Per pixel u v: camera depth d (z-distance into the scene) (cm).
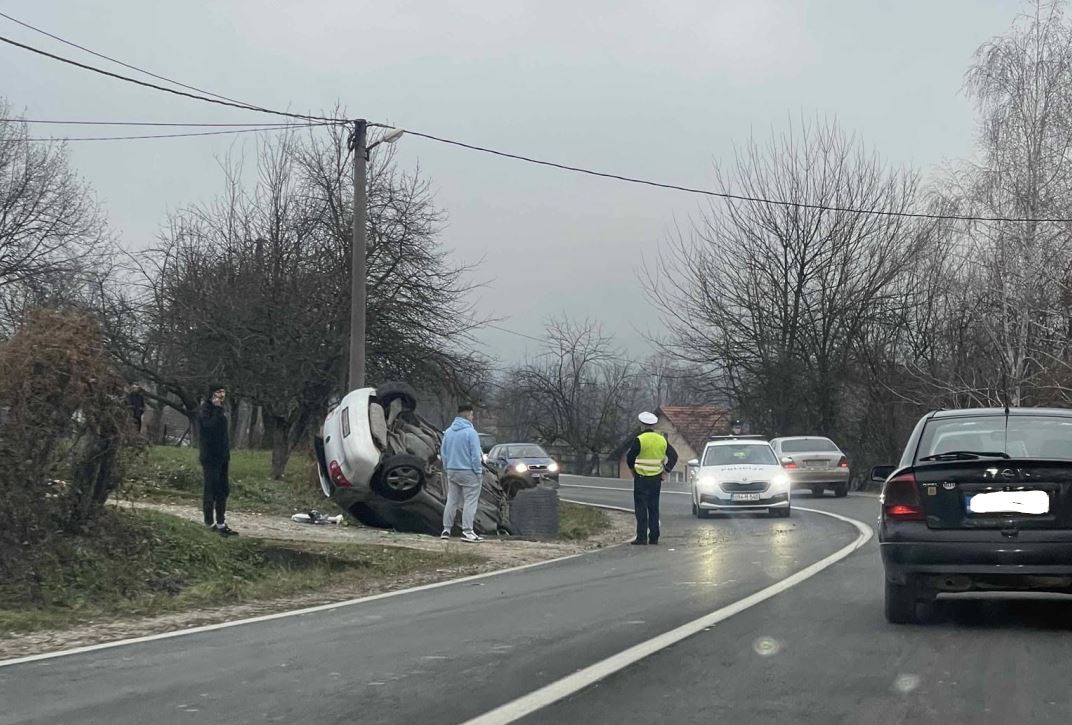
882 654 713
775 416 4591
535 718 558
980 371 3669
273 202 3259
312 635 826
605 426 7975
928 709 571
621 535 1898
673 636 782
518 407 8206
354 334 2075
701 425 6019
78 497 1201
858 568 1214
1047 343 3153
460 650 745
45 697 621
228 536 1448
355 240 2095
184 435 3984
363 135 2136
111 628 909
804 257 4528
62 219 3606
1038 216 3177
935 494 798
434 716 564
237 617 958
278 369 2753
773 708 575
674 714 564
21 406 1113
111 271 3622
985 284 3275
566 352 8000
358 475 1767
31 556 1116
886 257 4462
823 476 3067
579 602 975
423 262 3134
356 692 620
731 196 3872
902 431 4347
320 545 1470
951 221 3600
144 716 572
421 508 1825
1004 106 3322
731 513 2416
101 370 1178
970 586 791
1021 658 700
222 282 3005
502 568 1333
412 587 1154
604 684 632
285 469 2464
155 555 1269
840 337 4509
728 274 4641
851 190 4506
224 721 560
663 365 7606
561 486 4178
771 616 870
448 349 3191
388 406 1880
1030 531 774
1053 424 854
